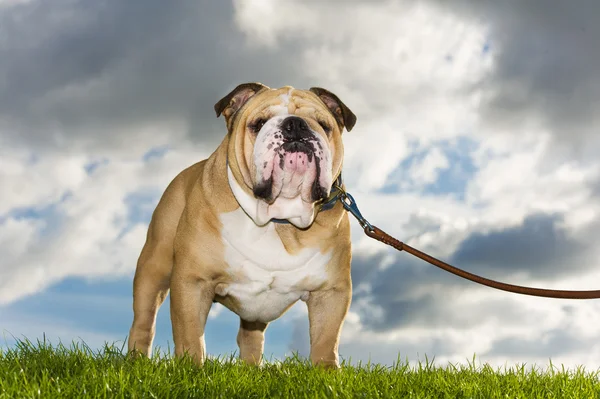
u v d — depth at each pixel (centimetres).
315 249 185
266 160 170
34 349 181
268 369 185
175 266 187
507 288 182
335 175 182
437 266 185
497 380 179
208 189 184
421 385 172
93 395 150
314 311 192
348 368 182
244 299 192
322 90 187
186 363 172
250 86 185
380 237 186
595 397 168
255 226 182
